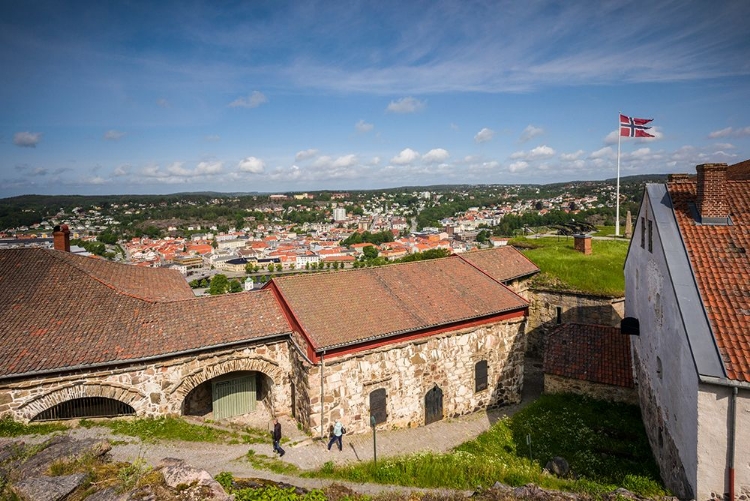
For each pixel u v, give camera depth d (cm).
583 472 1794
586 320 3303
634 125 4581
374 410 2267
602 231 5797
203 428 2088
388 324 2272
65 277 2358
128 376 2036
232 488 1405
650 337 1894
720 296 1387
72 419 1995
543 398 2483
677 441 1465
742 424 1198
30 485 1033
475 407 2603
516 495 1316
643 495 1375
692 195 1747
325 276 2536
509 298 2744
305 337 2122
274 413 2391
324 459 1953
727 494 1220
